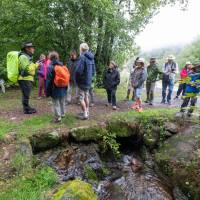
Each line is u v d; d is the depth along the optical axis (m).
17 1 6.55
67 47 7.13
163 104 5.96
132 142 4.46
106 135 4.08
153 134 4.24
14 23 7.00
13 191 2.57
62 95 3.95
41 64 5.54
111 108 5.14
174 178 3.53
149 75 5.72
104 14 6.43
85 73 4.02
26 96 4.38
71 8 6.52
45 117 4.29
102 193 3.25
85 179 3.39
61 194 2.35
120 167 3.90
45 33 7.03
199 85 2.07
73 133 3.84
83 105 4.20
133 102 5.84
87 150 3.82
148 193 3.30
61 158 3.56
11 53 4.11
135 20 7.07
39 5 6.56
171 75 5.84
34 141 3.57
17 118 4.23
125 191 3.32
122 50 7.34
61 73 3.75
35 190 2.64
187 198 3.29
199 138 3.80
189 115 4.35
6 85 6.92
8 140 3.42
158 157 3.89
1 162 3.00
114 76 5.02
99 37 6.99
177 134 4.14
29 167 2.99
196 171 3.37
